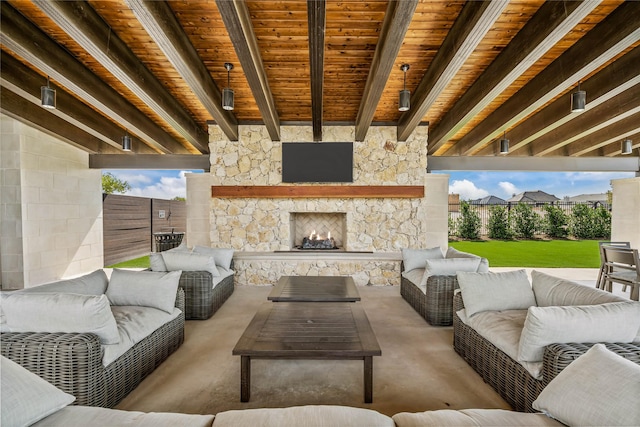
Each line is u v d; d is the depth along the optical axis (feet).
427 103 13.43
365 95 13.48
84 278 8.83
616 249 14.08
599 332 5.65
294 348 6.80
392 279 18.29
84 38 9.24
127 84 12.13
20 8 9.53
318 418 4.14
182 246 15.64
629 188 23.04
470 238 37.58
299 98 16.05
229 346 9.62
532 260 25.54
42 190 18.47
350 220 19.21
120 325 7.27
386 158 19.17
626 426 3.57
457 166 22.20
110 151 22.65
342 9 9.59
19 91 12.84
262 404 6.67
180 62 10.64
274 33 10.67
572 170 22.45
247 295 15.78
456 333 9.22
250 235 19.12
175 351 9.24
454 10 9.50
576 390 4.16
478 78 13.52
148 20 8.54
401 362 8.59
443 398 6.89
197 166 21.84
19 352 5.78
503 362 6.75
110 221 24.97
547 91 12.44
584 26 9.98
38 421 4.14
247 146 19.12
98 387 6.06
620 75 11.73
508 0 7.56
